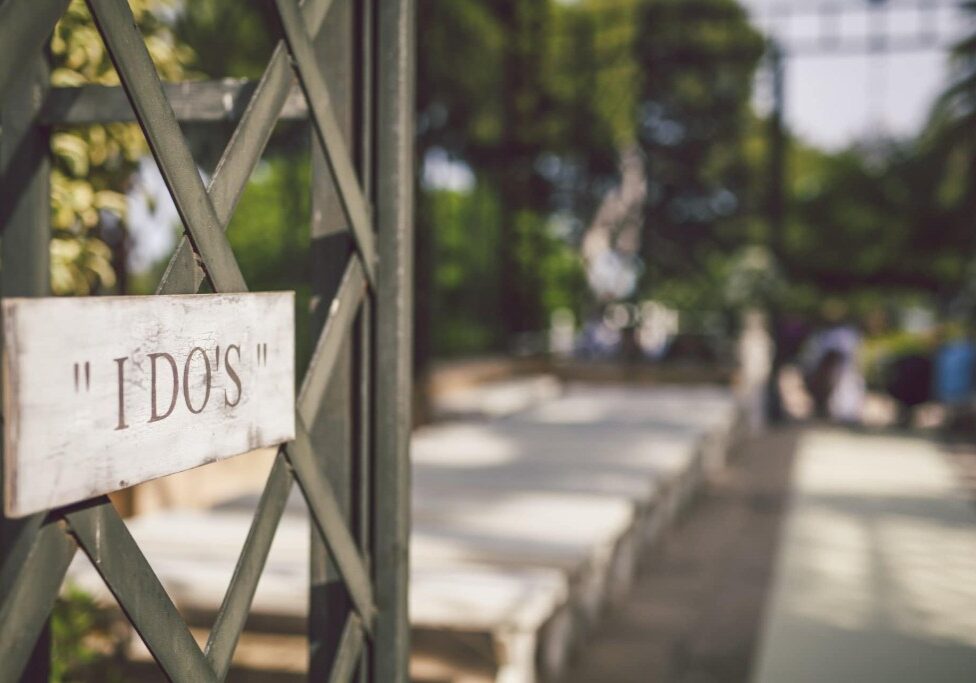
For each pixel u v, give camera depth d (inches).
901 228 663.1
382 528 73.5
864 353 639.1
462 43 427.2
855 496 315.3
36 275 73.0
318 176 72.2
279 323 59.0
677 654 169.6
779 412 503.2
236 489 208.5
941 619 188.7
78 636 119.3
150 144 49.9
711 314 570.6
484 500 194.4
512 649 124.0
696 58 566.3
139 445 47.6
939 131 685.9
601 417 346.0
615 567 199.3
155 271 168.7
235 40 203.5
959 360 499.8
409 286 73.6
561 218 718.5
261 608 129.4
